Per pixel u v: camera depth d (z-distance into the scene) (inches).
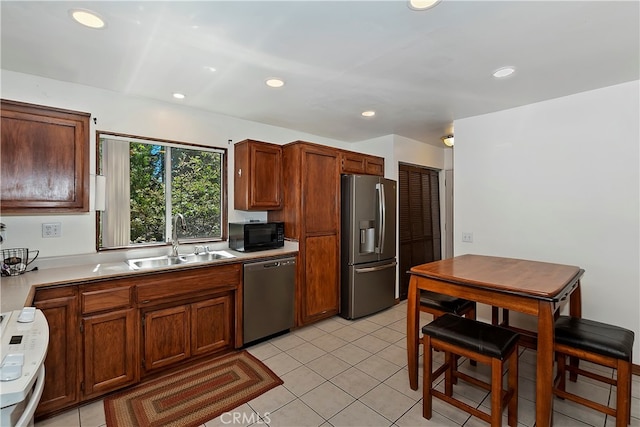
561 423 74.8
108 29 67.7
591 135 104.3
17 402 33.7
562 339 74.3
